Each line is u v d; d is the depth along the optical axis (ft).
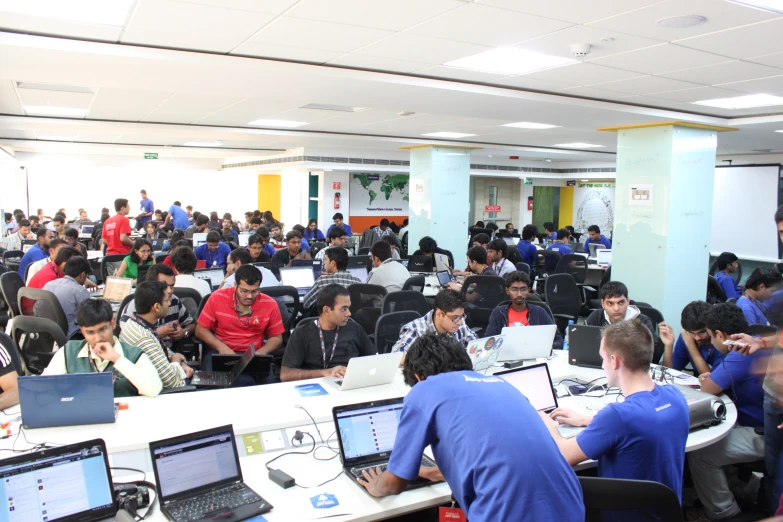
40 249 24.91
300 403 9.84
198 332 14.15
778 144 33.55
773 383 6.68
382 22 12.46
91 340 9.68
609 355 7.77
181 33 13.56
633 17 11.73
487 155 49.39
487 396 6.32
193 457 7.23
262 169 55.01
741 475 11.10
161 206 63.98
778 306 6.65
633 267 25.07
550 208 63.72
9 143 44.19
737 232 34.78
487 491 5.82
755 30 12.36
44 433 8.31
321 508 6.94
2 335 9.92
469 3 11.13
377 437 8.28
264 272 20.12
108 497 6.70
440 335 7.36
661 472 7.21
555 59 15.70
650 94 19.94
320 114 27.09
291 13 11.94
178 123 31.60
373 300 17.22
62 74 16.96
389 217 58.49
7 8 12.03
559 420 9.29
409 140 36.99
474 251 21.62
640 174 24.88
